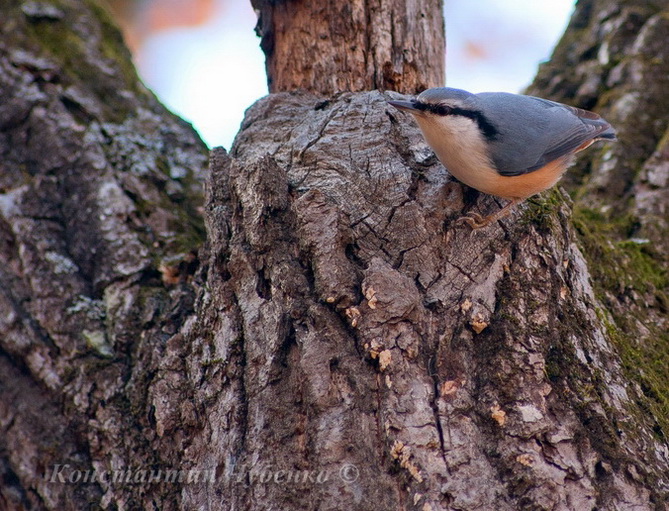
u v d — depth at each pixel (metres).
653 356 6.29
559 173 6.73
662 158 8.46
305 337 5.12
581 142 6.90
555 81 10.06
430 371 5.11
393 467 4.75
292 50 7.05
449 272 5.49
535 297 5.48
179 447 5.42
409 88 6.98
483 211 6.01
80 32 8.78
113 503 5.57
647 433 5.27
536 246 5.71
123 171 7.38
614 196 8.39
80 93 8.00
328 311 5.20
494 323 5.34
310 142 6.09
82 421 5.94
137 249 6.75
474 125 6.07
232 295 5.54
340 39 6.94
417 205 5.64
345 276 5.27
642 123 8.99
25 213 6.95
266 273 5.49
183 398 5.50
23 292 6.55
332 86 6.91
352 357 5.09
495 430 4.96
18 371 6.30
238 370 5.28
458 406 4.97
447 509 4.60
